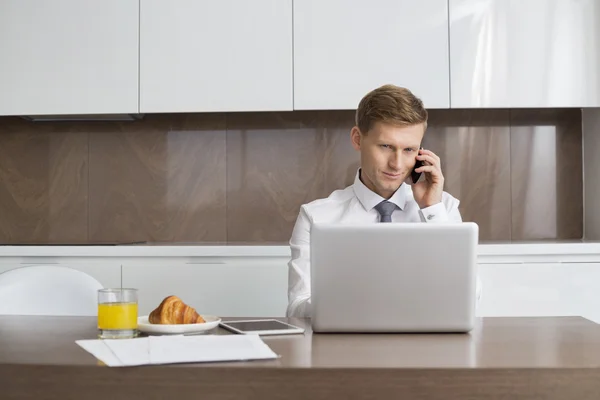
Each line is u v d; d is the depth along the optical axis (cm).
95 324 155
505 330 144
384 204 205
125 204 338
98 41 304
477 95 299
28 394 109
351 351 120
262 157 337
